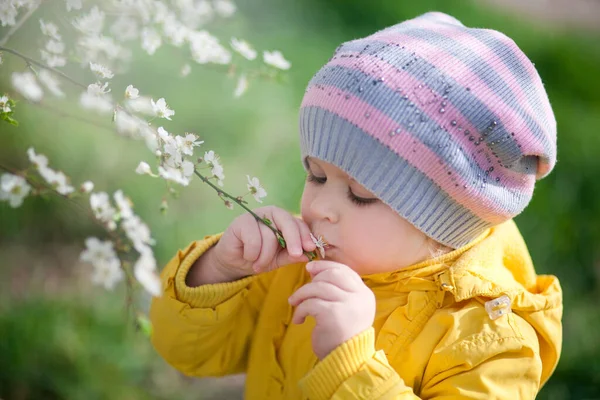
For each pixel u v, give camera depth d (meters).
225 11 1.77
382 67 1.19
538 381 1.22
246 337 1.50
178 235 2.42
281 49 3.34
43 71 1.24
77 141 2.40
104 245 1.01
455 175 1.17
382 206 1.22
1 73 1.36
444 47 1.22
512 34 4.34
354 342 1.15
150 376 2.21
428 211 1.20
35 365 2.06
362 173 1.18
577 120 3.52
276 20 3.62
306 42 3.53
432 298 1.27
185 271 1.37
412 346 1.25
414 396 1.14
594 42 4.76
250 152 2.75
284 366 1.40
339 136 1.19
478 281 1.25
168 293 1.37
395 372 1.15
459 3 4.43
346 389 1.13
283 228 1.28
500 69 1.22
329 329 1.16
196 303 1.36
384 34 1.29
